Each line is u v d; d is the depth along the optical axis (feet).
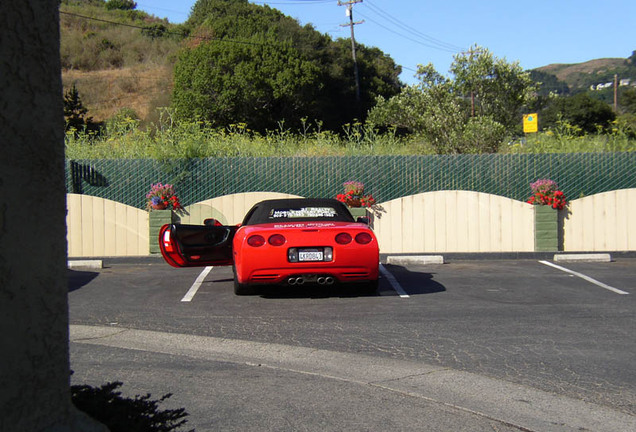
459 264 39.65
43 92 6.91
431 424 13.50
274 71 115.03
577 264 39.06
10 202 6.47
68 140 57.62
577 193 45.80
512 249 44.55
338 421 13.66
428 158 46.57
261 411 14.26
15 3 6.61
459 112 69.72
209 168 47.21
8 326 6.41
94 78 173.78
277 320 23.88
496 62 75.66
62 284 7.06
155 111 135.03
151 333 21.97
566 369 17.49
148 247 45.47
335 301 27.66
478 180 46.47
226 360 18.57
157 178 47.09
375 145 57.82
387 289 30.66
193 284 32.60
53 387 6.92
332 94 145.07
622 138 58.95
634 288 30.40
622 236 44.45
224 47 112.88
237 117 113.70
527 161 46.09
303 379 16.70
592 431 13.08
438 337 21.12
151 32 206.39
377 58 167.63
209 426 13.32
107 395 9.90
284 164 47.16
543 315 24.45
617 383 16.25
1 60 6.44
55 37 7.12
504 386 16.05
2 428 6.33
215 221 33.55
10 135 6.51
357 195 45.01
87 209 45.65
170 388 15.92
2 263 6.36
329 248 27.04
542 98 78.07
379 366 17.88
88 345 20.36
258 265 26.63
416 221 44.98
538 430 13.14
